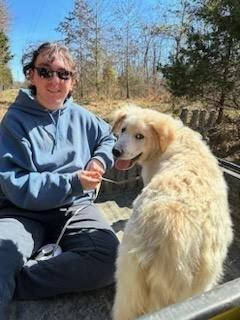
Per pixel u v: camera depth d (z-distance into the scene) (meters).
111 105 7.42
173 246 0.56
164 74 3.45
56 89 0.83
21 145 0.81
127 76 9.07
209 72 3.24
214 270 0.63
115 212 1.42
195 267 0.59
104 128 1.00
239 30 3.02
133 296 0.60
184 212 0.59
